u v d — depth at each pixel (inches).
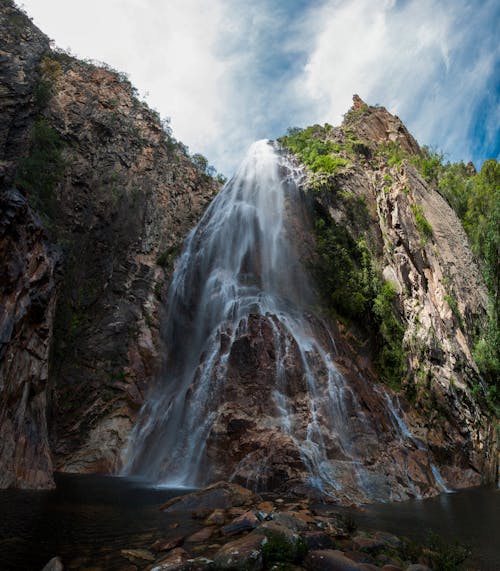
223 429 570.9
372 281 954.1
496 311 956.0
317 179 1106.7
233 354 671.1
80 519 325.1
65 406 770.8
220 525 307.1
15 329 482.3
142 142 1359.5
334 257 976.3
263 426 565.9
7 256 476.7
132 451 738.2
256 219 1135.0
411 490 539.8
